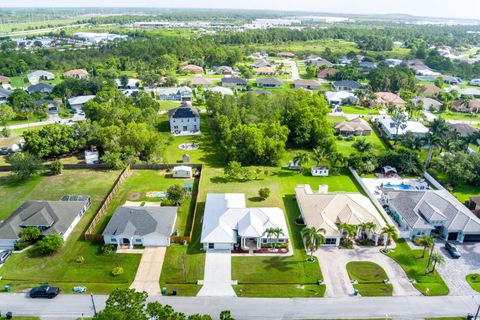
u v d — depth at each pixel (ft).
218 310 183.21
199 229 247.70
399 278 205.67
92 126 374.63
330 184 316.60
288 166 351.46
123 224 233.55
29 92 571.28
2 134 409.49
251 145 347.15
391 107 524.11
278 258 220.43
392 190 285.43
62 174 327.47
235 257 220.84
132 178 320.50
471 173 308.19
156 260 217.77
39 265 211.82
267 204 279.90
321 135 385.09
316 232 218.18
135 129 358.23
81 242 232.94
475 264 217.97
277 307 185.68
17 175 313.73
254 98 442.91
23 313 179.01
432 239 213.66
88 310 181.27
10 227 232.12
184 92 570.46
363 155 340.80
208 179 320.70
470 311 185.06
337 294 194.29
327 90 647.56
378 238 236.63
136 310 146.82
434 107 536.42
